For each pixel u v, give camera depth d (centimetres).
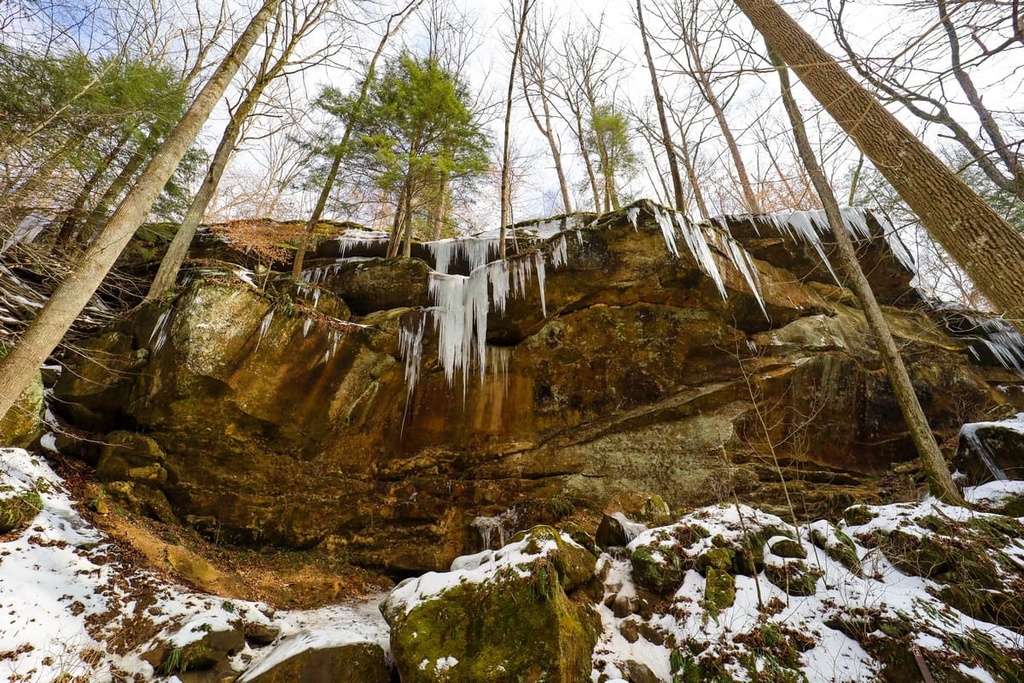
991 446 594
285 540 676
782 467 745
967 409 795
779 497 714
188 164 1155
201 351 593
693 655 386
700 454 745
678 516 634
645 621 438
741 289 782
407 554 720
